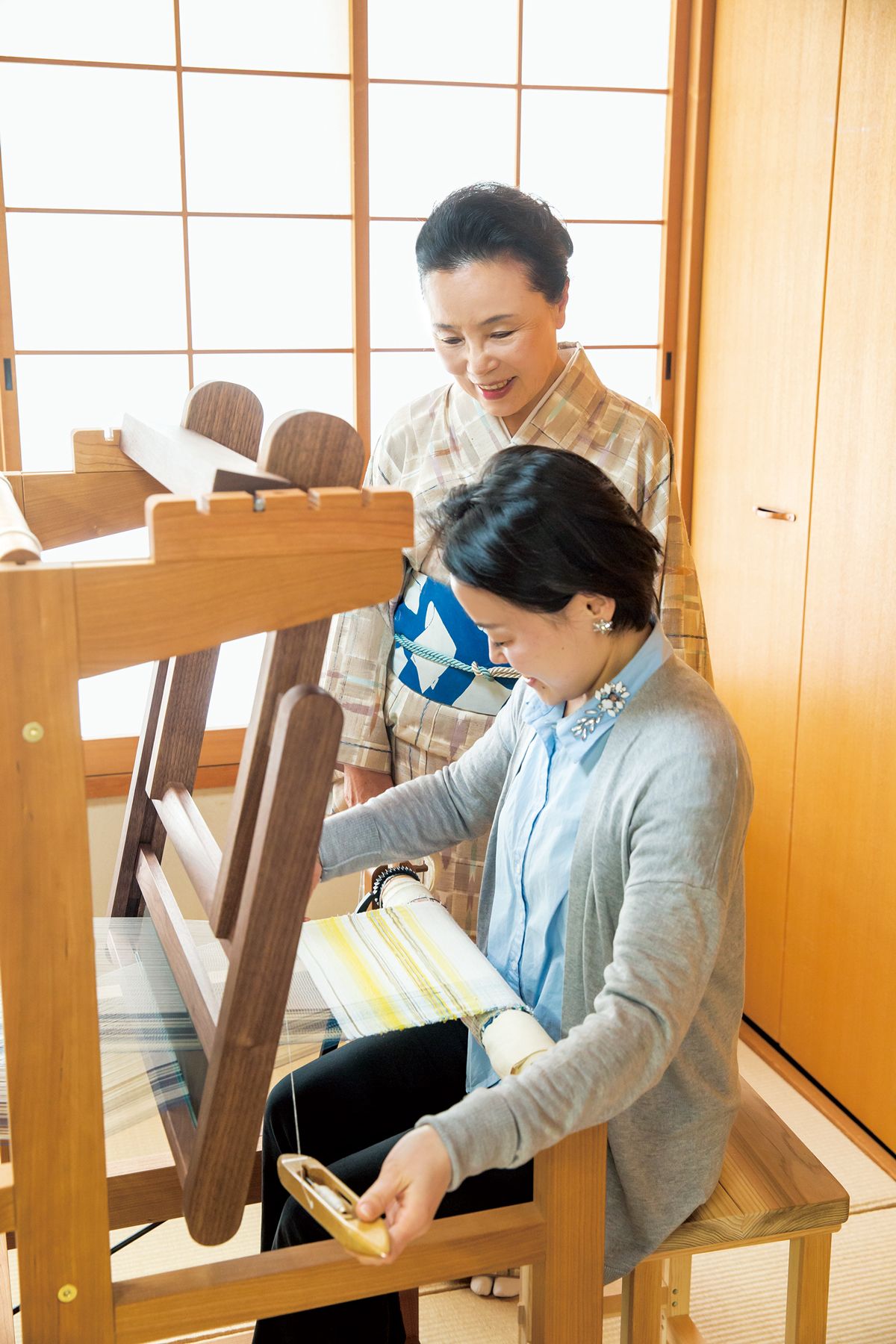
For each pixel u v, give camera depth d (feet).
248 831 3.20
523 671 3.86
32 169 8.07
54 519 4.34
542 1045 3.60
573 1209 3.66
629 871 3.70
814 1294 4.38
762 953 8.95
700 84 8.73
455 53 8.59
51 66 7.95
